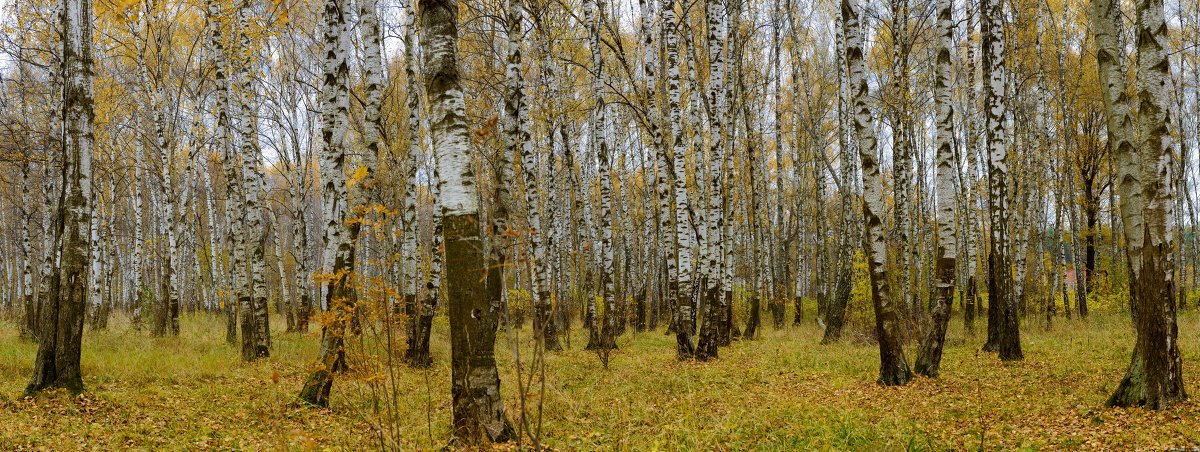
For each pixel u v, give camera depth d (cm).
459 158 616
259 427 755
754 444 666
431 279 1341
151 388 922
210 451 661
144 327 1941
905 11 1823
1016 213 2259
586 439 674
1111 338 1520
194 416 799
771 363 1319
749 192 2691
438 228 1361
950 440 662
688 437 664
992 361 1277
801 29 2606
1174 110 2742
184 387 964
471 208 616
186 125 2386
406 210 1363
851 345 1616
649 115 1606
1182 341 1363
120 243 3478
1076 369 1095
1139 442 613
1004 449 627
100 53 1903
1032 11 2006
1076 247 2300
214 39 1370
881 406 863
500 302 631
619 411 827
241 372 1138
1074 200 2464
